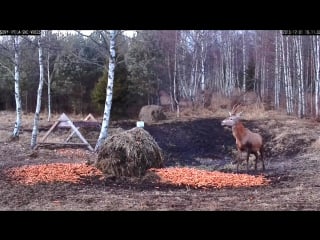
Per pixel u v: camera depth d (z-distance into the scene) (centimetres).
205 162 1662
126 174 1089
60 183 997
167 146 1989
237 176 1091
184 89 3503
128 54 3153
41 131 2256
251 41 4750
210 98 3359
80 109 3300
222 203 807
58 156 1557
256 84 4091
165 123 2391
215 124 2322
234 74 4344
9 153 1593
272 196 880
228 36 4012
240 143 1312
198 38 3581
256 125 2227
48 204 793
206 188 977
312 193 910
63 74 3256
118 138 1128
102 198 848
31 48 2900
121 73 2808
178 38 3516
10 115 3055
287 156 1698
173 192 926
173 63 3500
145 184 1020
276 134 2025
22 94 3391
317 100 2567
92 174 1088
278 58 3394
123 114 2845
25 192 898
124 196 873
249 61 4519
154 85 3281
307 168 1319
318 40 2722
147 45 3259
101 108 2825
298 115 2605
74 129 1753
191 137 2117
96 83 3078
